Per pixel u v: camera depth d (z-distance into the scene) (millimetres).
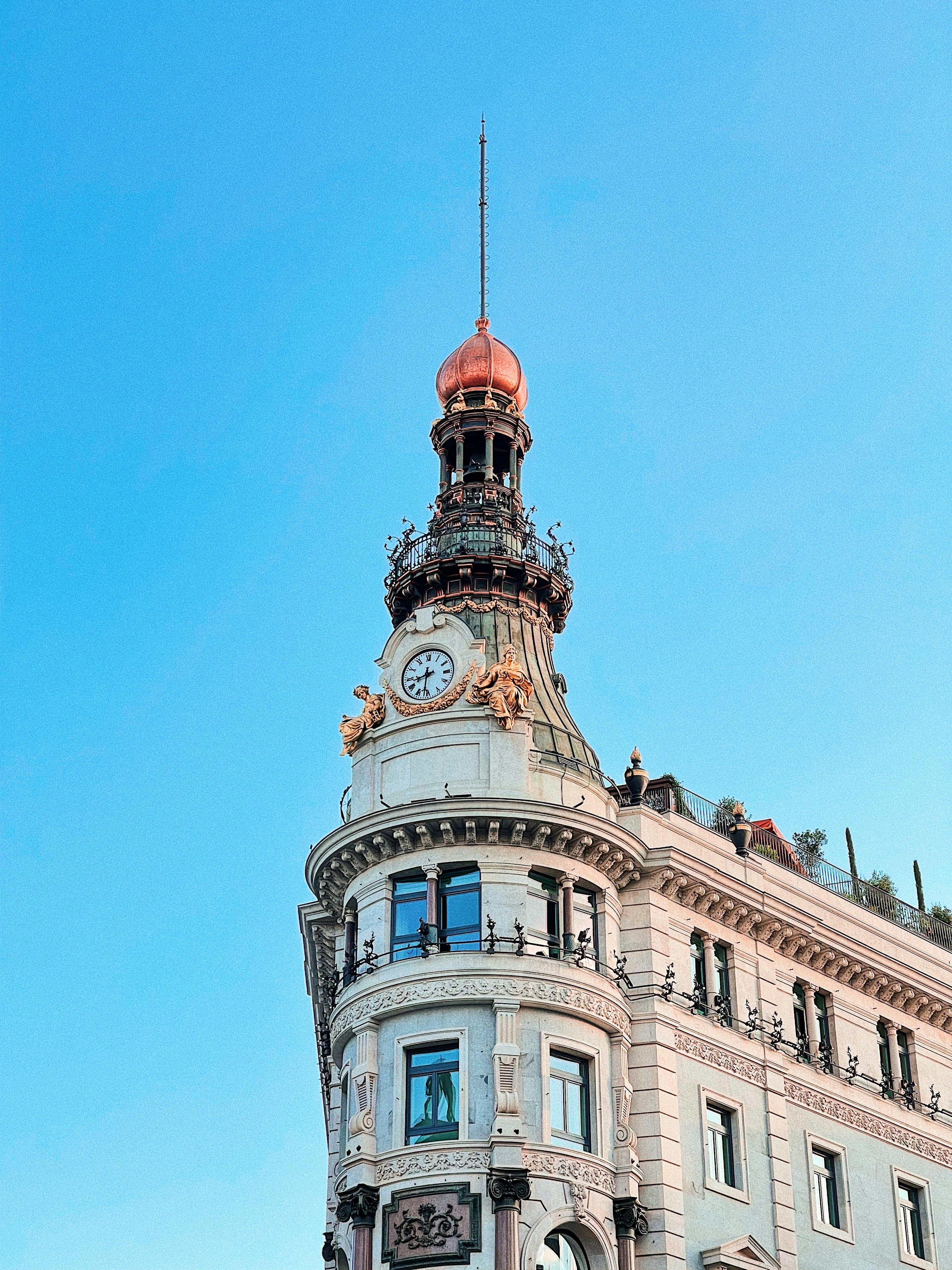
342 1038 48750
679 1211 48219
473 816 48281
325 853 50594
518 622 55281
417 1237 44219
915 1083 60250
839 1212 54562
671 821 54531
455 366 60906
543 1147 45312
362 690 53062
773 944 56312
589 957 48656
